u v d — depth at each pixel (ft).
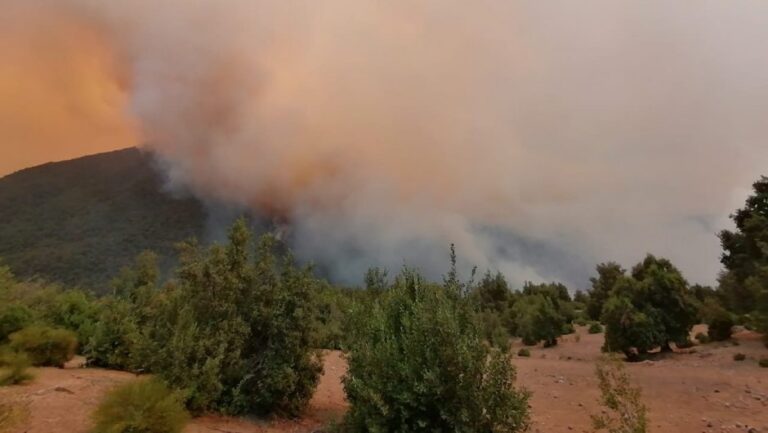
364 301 28.40
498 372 21.75
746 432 26.89
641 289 75.92
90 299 75.00
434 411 21.91
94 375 43.19
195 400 29.96
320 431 29.19
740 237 94.79
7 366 37.06
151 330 33.30
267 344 34.01
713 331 80.07
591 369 57.00
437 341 22.41
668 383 42.83
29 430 24.11
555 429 29.07
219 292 33.78
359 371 24.40
